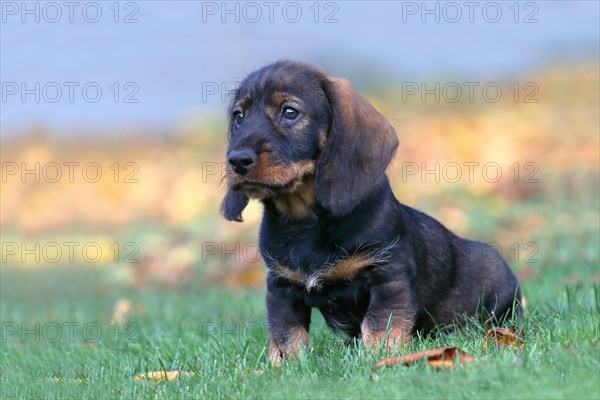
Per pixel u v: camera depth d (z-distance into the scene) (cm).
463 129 1845
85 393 581
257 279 1164
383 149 646
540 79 2138
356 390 502
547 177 1504
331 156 634
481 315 719
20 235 1622
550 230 1245
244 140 615
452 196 1454
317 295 642
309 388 521
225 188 688
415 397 478
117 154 1998
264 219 655
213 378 574
